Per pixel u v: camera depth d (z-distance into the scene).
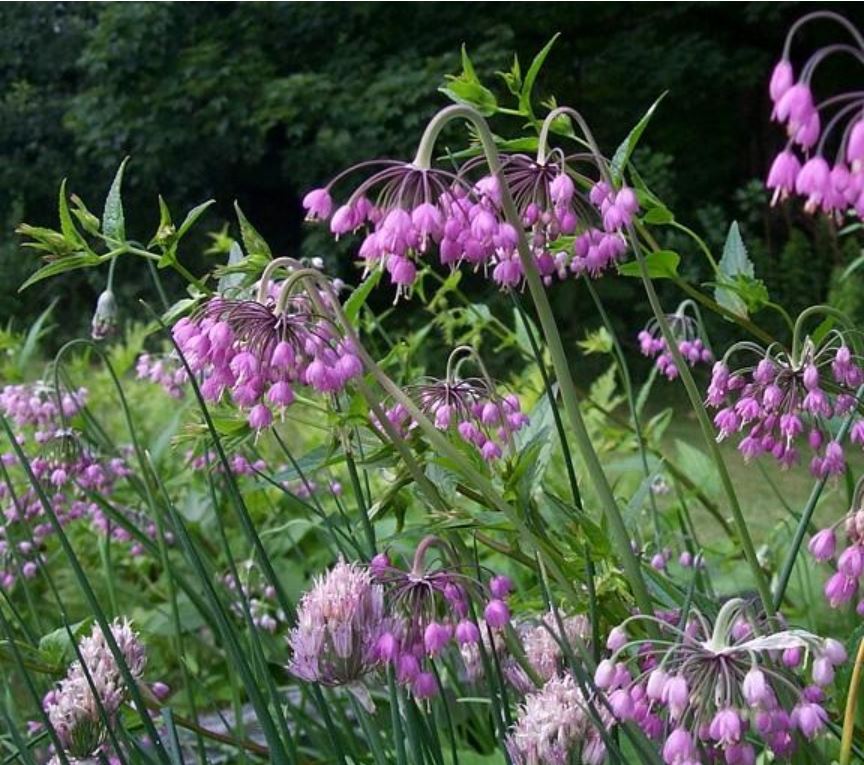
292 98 13.23
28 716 3.56
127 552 5.17
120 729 2.39
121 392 3.11
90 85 16.28
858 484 2.01
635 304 12.13
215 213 15.42
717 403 2.54
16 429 4.33
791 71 1.51
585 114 14.57
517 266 2.15
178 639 3.10
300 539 4.97
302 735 3.78
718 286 2.69
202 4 13.98
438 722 3.35
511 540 2.51
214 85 13.77
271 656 4.05
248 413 2.50
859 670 1.82
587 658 1.96
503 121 12.93
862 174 1.47
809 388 2.34
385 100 12.80
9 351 4.64
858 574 1.95
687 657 1.66
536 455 2.32
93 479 3.59
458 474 2.39
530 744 1.84
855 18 14.07
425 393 2.47
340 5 13.77
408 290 2.10
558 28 14.40
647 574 2.52
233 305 2.13
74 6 16.80
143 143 14.17
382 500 2.40
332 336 2.14
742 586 3.90
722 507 5.88
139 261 14.78
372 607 1.91
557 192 2.08
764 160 14.69
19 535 4.18
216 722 3.95
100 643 2.33
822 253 11.30
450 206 1.97
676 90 14.16
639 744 1.80
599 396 5.00
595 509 4.18
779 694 1.75
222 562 4.95
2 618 2.21
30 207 16.23
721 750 1.72
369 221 2.06
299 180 13.85
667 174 12.72
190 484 5.04
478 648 2.32
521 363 10.99
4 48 16.66
